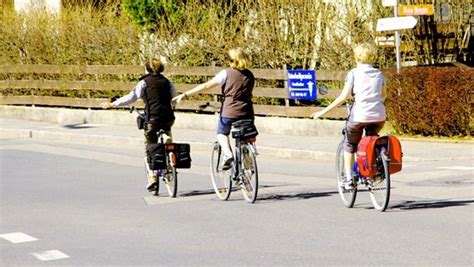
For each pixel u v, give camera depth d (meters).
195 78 67.88
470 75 50.44
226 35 67.25
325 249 25.31
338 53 61.78
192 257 24.98
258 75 62.06
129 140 59.38
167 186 36.69
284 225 29.25
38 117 75.31
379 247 25.27
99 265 24.39
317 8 63.41
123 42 73.69
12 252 26.47
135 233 28.86
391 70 53.66
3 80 81.06
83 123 71.56
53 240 28.11
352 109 30.94
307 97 59.94
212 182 37.84
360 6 62.03
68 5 83.00
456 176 39.53
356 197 34.38
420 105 52.16
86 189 39.75
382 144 30.50
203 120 64.25
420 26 64.69
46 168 48.12
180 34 69.50
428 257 23.84
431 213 30.28
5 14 85.12
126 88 72.31
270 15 64.94
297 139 55.78
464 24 66.25
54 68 77.25
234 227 29.28
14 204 35.84
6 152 56.59
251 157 33.78
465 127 51.47
